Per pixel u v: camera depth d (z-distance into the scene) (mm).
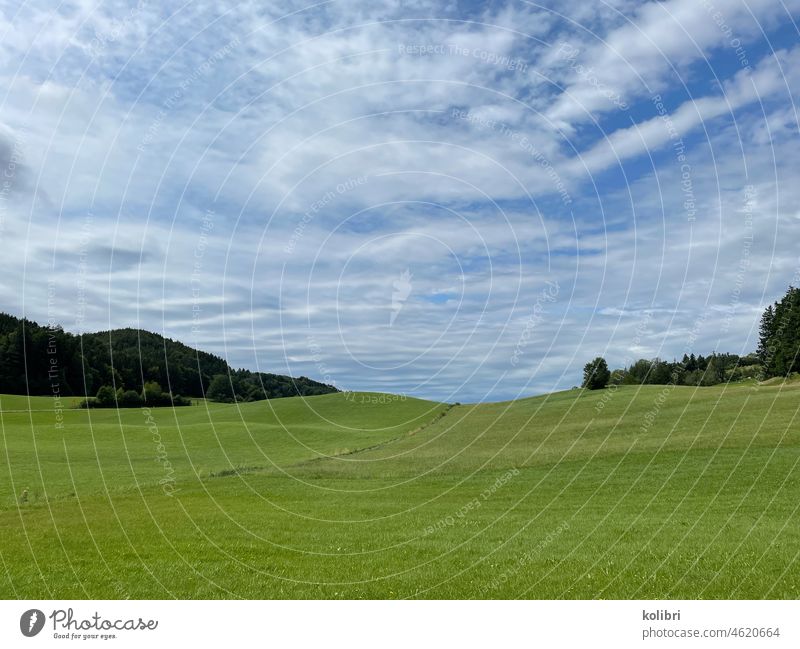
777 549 13070
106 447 53156
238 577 12094
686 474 26719
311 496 25859
